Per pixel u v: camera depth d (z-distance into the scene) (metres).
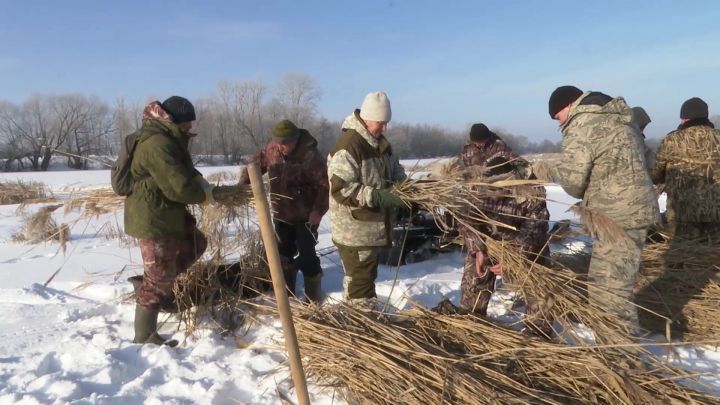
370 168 4.18
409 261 6.92
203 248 4.52
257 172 2.69
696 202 5.23
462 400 2.98
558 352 3.35
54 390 3.38
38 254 8.12
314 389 3.36
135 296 4.99
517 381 3.20
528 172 4.17
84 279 6.35
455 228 4.36
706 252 4.93
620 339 3.56
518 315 4.50
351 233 4.24
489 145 4.45
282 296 2.68
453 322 3.69
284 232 5.53
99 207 4.71
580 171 3.79
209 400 3.31
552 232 4.91
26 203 5.17
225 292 4.78
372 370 3.22
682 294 4.50
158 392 3.42
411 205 4.16
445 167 4.23
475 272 4.34
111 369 3.64
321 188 5.29
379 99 4.14
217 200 4.27
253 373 3.66
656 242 5.32
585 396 3.12
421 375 3.12
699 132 5.32
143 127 4.06
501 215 4.10
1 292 5.66
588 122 3.79
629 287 3.82
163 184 3.93
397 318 3.86
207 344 4.11
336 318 3.75
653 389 3.15
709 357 3.80
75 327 4.61
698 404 3.01
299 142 5.26
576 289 3.94
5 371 3.72
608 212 3.76
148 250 4.12
